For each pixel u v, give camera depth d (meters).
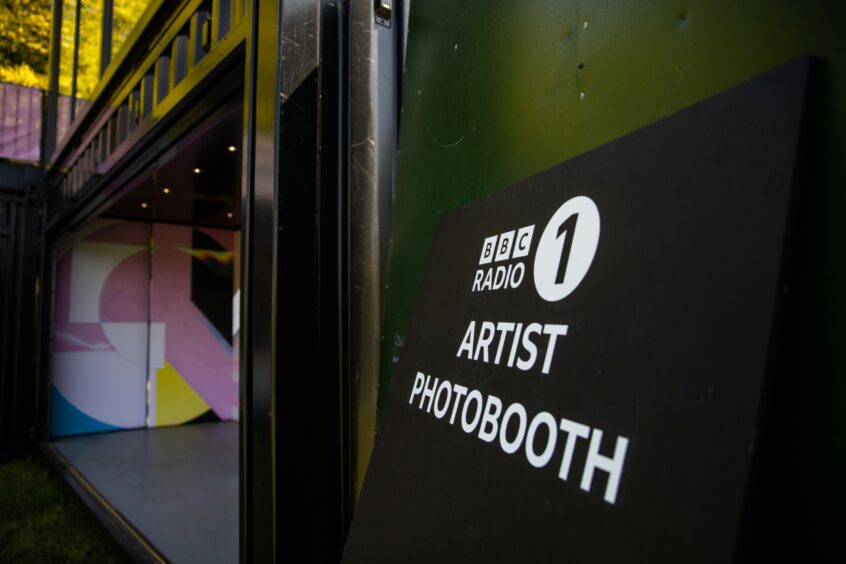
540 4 1.12
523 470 0.80
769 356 0.52
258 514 1.47
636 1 0.89
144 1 4.05
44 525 3.54
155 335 6.41
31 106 5.66
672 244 0.67
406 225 1.53
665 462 0.59
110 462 4.73
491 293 1.01
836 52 0.60
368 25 1.71
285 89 1.49
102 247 6.13
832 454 0.55
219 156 3.89
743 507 0.50
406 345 1.24
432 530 0.94
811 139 0.60
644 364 0.66
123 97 3.12
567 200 0.87
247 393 1.54
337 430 1.51
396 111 1.78
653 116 0.84
